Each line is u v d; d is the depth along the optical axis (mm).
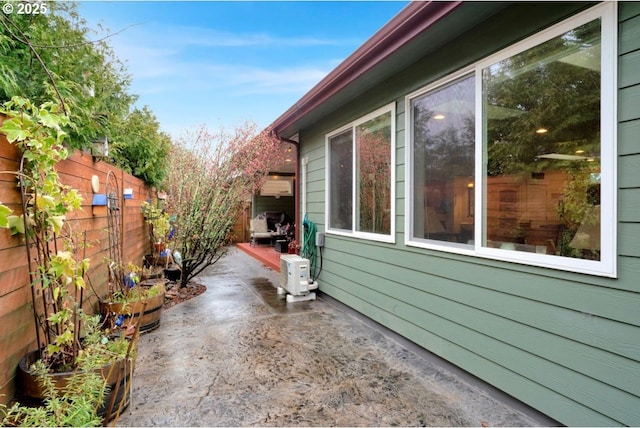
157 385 2482
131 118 5426
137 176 5883
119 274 3588
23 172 1899
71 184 2699
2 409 1663
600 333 1784
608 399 1750
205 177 5672
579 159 1949
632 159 1671
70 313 2137
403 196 3305
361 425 2055
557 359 1981
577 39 1907
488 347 2408
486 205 2445
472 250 2535
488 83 2438
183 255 5383
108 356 2119
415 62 3119
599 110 1822
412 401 2314
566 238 1991
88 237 3014
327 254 4852
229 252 9680
